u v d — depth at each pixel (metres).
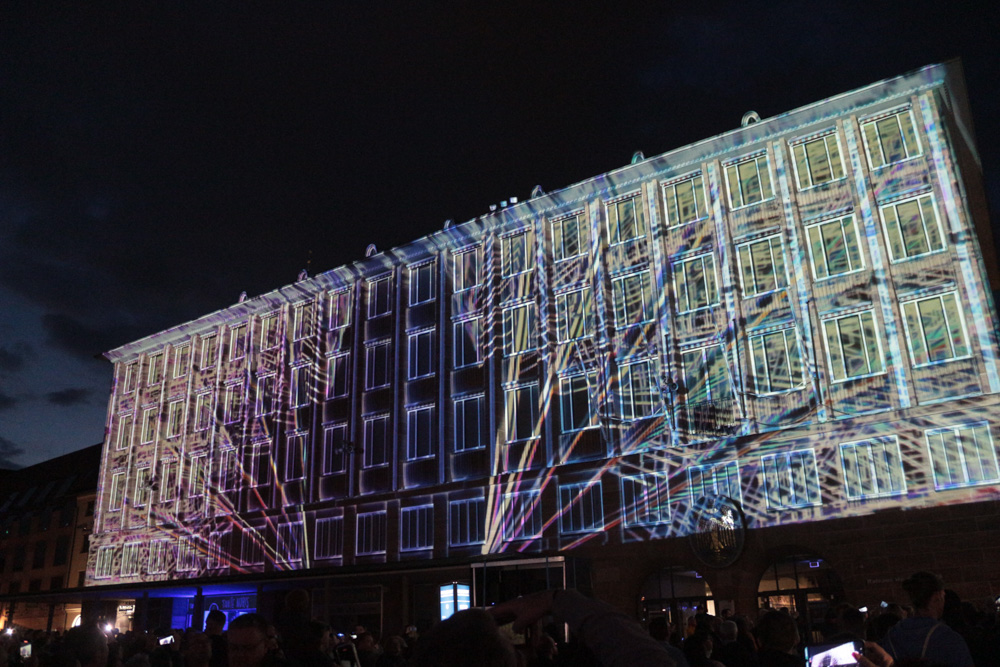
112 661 6.59
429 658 1.92
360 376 42.34
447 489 36.84
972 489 25.34
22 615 56.41
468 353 38.97
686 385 32.38
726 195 33.50
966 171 34.88
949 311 27.64
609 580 31.27
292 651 5.07
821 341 29.64
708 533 29.38
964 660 5.01
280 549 42.12
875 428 27.56
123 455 52.44
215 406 48.09
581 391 34.91
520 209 38.66
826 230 30.88
